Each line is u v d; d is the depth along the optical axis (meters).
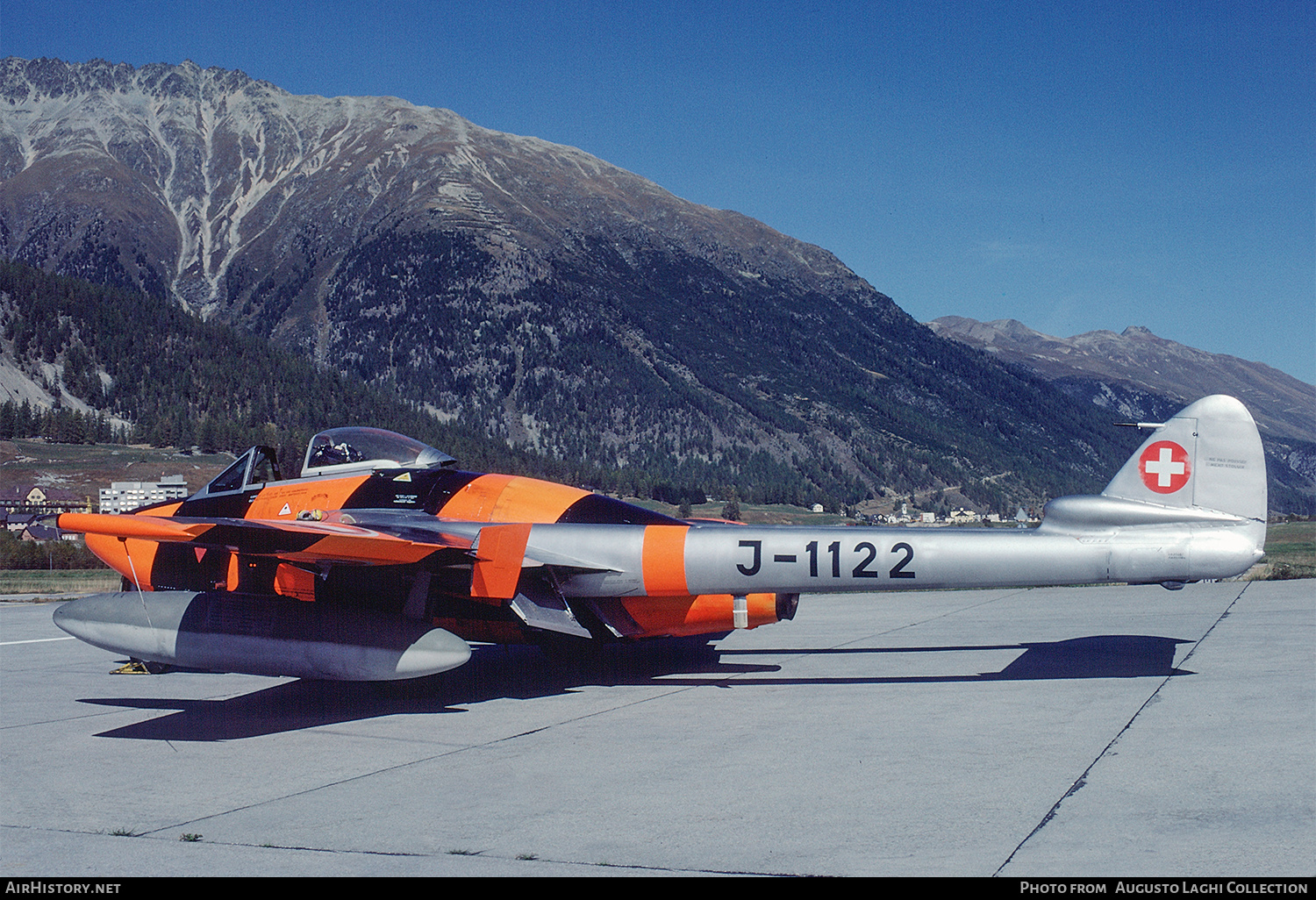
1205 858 4.34
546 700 9.30
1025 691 8.62
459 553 9.48
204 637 9.31
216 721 8.76
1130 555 8.81
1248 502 8.66
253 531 8.31
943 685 9.15
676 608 10.35
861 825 5.07
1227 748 6.25
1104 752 6.32
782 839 4.89
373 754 7.25
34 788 6.45
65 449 170.25
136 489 90.69
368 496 10.92
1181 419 8.88
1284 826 4.71
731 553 9.66
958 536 9.25
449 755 7.11
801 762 6.45
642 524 10.56
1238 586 17.69
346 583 10.09
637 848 4.85
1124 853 4.46
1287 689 8.07
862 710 8.16
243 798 6.07
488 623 10.45
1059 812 5.11
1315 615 12.78
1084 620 13.62
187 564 11.12
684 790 5.88
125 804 5.99
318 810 5.75
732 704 8.73
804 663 10.99
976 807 5.28
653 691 9.56
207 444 178.50
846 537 9.43
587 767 6.58
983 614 15.23
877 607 17.38
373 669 8.99
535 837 5.09
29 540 58.06
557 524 10.29
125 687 10.84
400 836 5.18
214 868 4.74
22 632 17.33
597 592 10.06
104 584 31.50
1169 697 8.00
